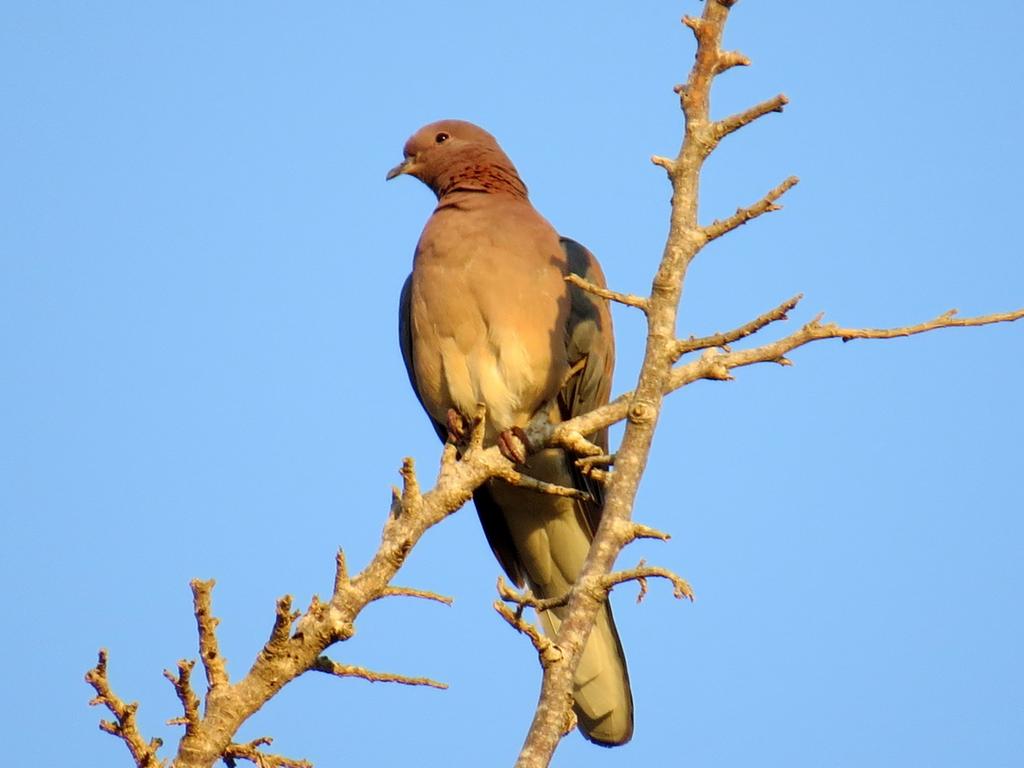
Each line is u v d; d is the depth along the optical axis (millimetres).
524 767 6695
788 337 8047
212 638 7527
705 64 8008
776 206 7707
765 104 7848
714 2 8023
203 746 7422
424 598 7891
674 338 7719
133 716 7301
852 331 7980
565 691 6953
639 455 7559
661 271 7781
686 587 7102
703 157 7941
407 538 7941
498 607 7090
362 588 7816
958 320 7965
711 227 7824
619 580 7176
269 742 7582
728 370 7941
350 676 7723
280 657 7598
